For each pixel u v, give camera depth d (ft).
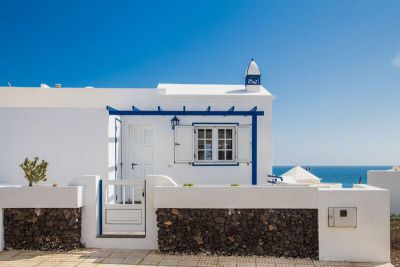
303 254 29.25
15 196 30.37
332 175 272.31
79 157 38.78
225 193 29.66
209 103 44.34
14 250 30.30
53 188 30.27
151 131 44.09
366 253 28.86
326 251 28.96
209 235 29.71
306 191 29.27
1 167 38.68
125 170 43.55
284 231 29.40
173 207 29.76
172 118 43.37
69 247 30.30
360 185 32.40
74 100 45.34
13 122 38.99
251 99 44.39
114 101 44.83
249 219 29.63
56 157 38.86
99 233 31.50
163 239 29.84
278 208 29.45
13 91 45.83
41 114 39.09
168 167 43.65
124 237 30.96
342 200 29.09
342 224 28.81
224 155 44.14
